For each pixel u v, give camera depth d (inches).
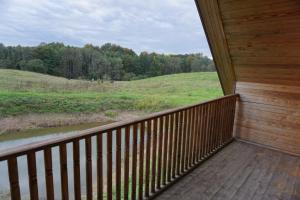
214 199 93.0
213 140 141.7
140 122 82.5
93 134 64.9
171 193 96.7
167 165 102.3
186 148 114.3
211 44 145.1
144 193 92.6
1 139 138.3
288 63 128.3
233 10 112.5
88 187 66.3
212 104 133.7
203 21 130.2
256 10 106.4
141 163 86.7
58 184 133.2
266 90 154.9
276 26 109.2
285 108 147.1
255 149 153.4
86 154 64.1
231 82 172.2
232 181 108.4
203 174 114.7
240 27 120.3
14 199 48.8
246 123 167.0
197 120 120.5
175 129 103.8
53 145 54.9
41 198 116.3
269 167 125.5
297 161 135.1
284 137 149.2
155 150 92.4
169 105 308.3
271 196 97.0
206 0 114.7
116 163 76.1
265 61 135.8
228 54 145.5
